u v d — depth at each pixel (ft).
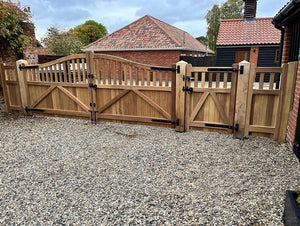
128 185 8.82
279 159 10.85
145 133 14.97
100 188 8.62
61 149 12.40
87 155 11.60
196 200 7.84
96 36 96.37
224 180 9.11
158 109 15.69
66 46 62.23
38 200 7.90
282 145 12.57
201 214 7.13
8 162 10.86
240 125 13.60
